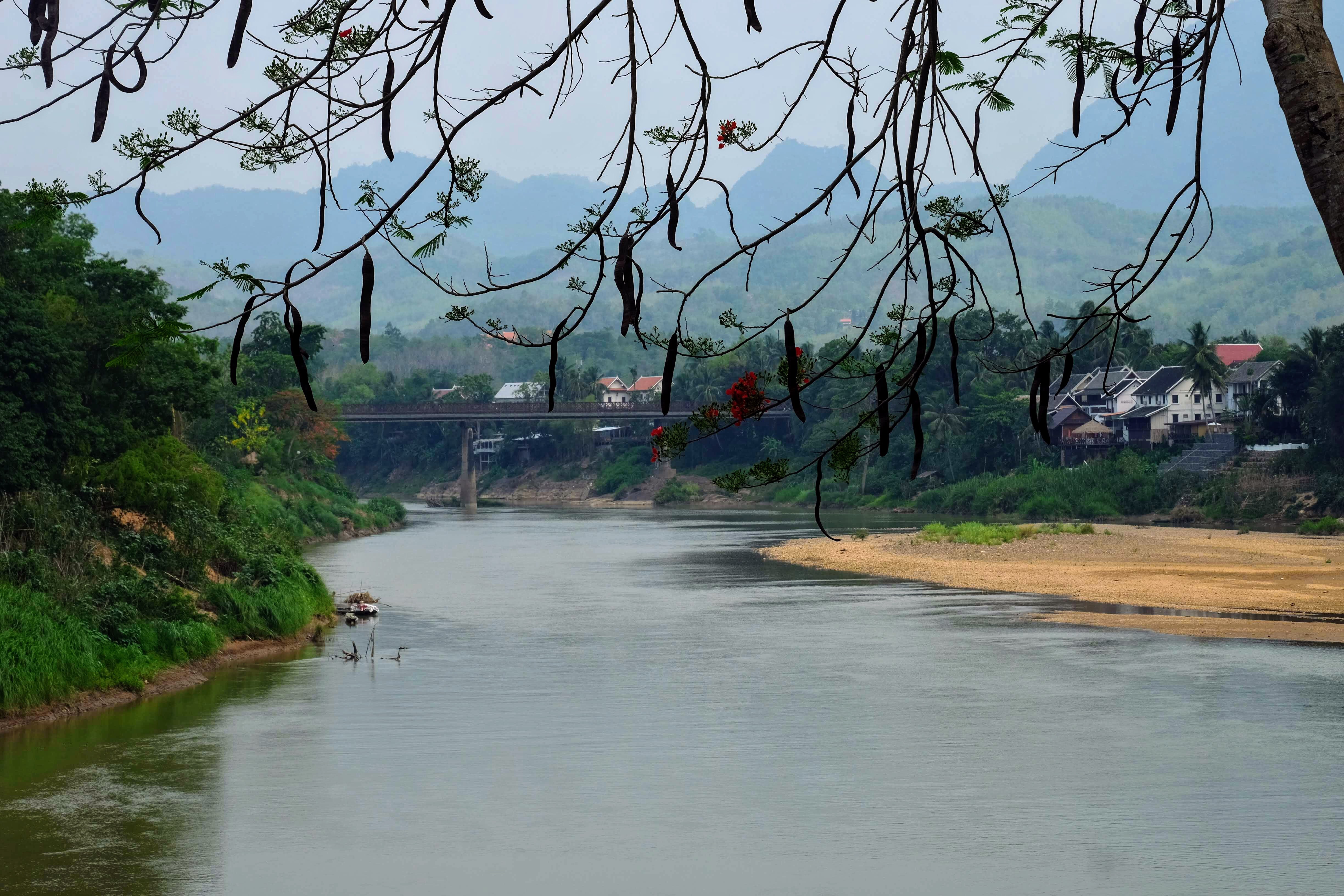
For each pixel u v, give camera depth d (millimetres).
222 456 100000
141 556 41062
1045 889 17781
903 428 146875
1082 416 143375
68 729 28516
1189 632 45312
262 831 20844
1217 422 136125
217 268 3693
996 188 4281
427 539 103938
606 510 163625
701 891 17906
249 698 32250
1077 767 24656
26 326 39281
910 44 4102
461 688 33656
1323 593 58812
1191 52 4582
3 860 19406
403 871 18797
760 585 63562
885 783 23609
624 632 45531
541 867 18984
